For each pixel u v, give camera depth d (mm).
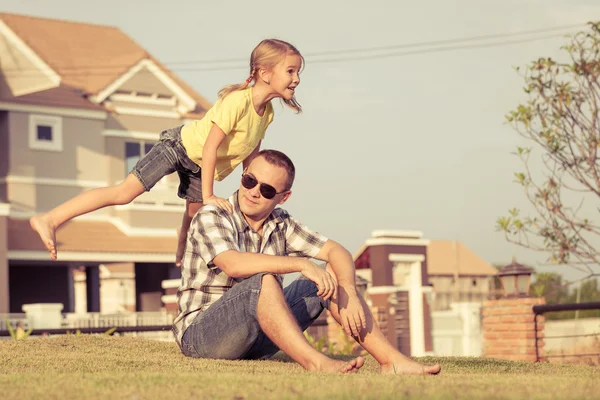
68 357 4996
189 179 5812
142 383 3096
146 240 26938
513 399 2547
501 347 11516
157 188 27484
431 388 2824
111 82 26734
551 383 3150
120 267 29688
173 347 6090
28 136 25656
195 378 3256
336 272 4605
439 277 63938
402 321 22844
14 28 27391
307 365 4012
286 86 5422
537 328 11328
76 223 26188
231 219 4699
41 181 25703
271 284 4227
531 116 11711
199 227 4602
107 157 26750
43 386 3057
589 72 11625
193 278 4832
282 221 4824
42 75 25938
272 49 5383
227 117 5332
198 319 4734
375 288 22375
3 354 5281
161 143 5715
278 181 4645
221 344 4656
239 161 5637
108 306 29688
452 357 5914
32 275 28469
